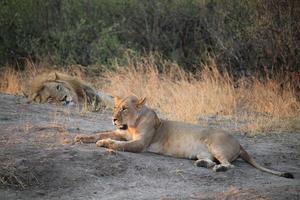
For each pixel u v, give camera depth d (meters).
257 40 18.09
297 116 14.49
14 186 8.82
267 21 18.12
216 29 19.34
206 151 10.51
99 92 15.27
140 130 10.55
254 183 9.56
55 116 12.75
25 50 19.80
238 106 15.74
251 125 13.42
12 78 16.69
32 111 13.36
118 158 9.85
